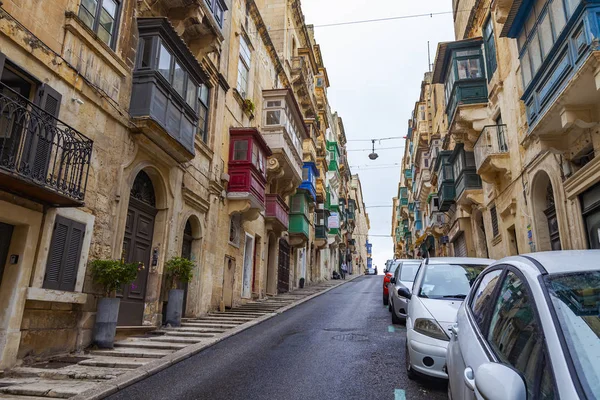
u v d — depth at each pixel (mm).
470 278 6836
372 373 6223
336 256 51500
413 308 6234
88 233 8281
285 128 20344
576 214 10039
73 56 8125
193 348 8102
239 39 18125
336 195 46938
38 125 6527
